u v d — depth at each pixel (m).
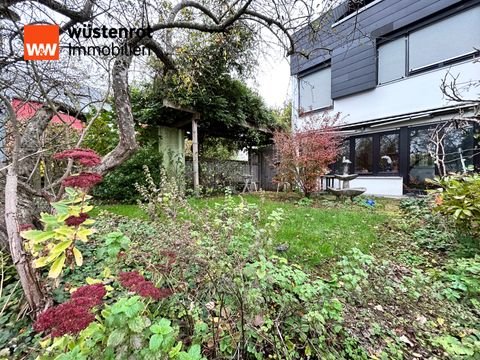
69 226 1.45
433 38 6.10
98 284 1.17
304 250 2.71
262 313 1.40
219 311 1.35
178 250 1.50
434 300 1.96
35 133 2.70
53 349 1.03
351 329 1.58
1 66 2.43
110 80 2.75
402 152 6.79
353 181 7.86
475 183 2.77
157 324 0.97
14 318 1.46
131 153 2.82
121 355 0.89
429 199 4.07
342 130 8.02
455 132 5.95
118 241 1.43
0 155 2.66
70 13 2.48
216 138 9.23
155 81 5.46
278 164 7.20
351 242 3.07
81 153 1.64
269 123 8.50
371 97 7.31
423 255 2.88
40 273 1.70
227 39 4.61
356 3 4.00
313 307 1.49
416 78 6.37
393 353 1.47
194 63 4.85
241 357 1.25
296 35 4.59
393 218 4.29
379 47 7.09
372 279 1.99
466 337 1.61
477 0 5.39
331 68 8.11
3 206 2.08
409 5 6.36
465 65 5.61
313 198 6.57
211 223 1.89
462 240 2.96
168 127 7.07
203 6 3.72
